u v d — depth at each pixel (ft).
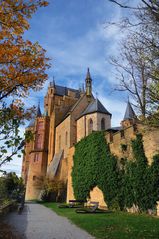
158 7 21.43
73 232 36.86
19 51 28.30
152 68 33.35
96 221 45.21
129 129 67.67
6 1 24.23
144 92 36.45
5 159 14.99
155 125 35.65
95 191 82.38
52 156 179.63
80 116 153.58
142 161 59.88
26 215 63.31
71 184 107.24
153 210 53.93
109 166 74.95
